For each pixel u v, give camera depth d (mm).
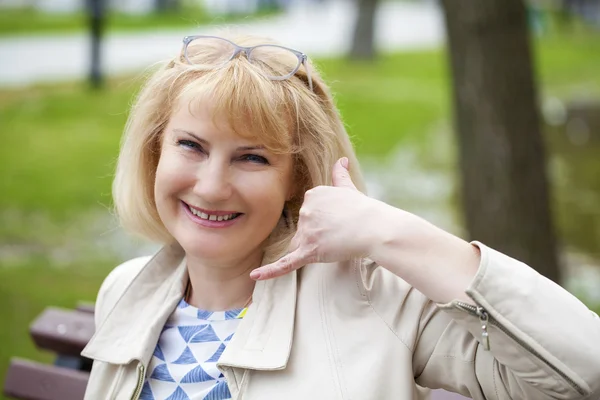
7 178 8734
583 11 21484
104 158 9555
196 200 1597
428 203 8336
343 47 17344
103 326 1771
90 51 12742
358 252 1483
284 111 1615
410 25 21547
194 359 1687
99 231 7324
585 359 1323
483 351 1475
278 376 1565
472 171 4277
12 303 5500
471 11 4129
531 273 1391
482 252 1398
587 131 10586
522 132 4180
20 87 12523
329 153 1688
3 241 6918
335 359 1547
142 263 1989
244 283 1739
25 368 2189
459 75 4258
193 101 1555
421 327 1550
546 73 14805
